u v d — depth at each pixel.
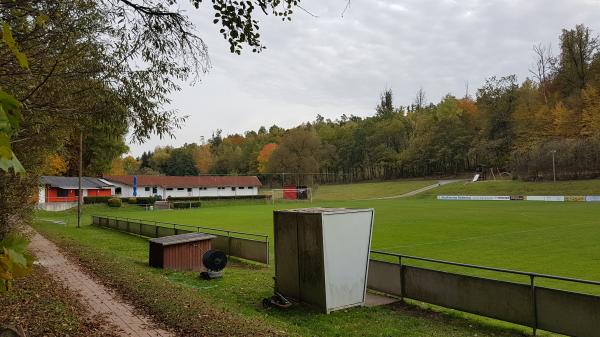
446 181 104.94
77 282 11.18
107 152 62.62
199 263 16.45
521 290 8.94
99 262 14.13
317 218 10.52
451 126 111.62
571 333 8.15
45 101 5.68
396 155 121.56
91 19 5.67
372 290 12.50
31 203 12.80
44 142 8.45
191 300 9.38
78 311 8.22
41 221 40.12
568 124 84.19
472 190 81.06
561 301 8.32
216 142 160.25
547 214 39.03
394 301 11.50
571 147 77.38
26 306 7.86
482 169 105.06
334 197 97.94
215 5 5.34
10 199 10.72
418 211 46.28
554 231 26.81
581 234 25.09
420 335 8.70
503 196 69.44
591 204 51.09
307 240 10.84
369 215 11.19
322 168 125.19
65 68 5.55
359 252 10.96
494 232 27.19
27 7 4.52
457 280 10.06
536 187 74.44
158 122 6.95
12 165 1.44
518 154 87.56
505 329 9.30
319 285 10.52
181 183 84.94
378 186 110.75
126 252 20.58
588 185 68.75
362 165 131.50
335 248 10.58
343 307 10.66
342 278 10.67
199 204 68.75
